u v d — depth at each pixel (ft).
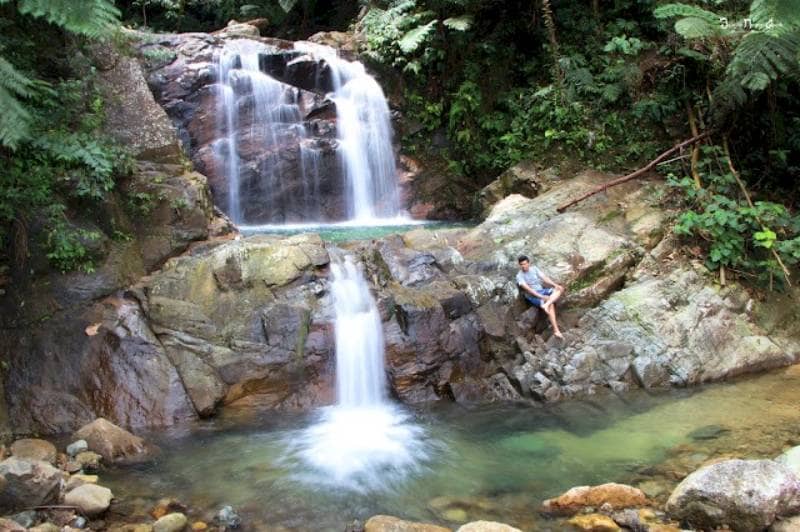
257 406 20.58
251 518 14.21
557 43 37.96
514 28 39.86
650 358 22.99
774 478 13.43
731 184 30.78
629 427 19.29
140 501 14.82
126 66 27.68
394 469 16.76
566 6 39.04
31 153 21.50
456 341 22.41
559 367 22.59
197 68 33.78
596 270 25.85
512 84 39.55
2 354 19.26
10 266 20.39
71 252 20.88
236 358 20.63
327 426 19.62
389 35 38.96
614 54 36.94
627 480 15.83
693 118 33.83
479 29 39.99
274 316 21.43
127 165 23.97
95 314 20.61
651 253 27.02
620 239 26.99
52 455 16.43
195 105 33.37
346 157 36.63
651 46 36.81
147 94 27.43
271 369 20.86
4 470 13.46
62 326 20.13
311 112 36.14
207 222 26.05
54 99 23.77
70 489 14.73
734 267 26.71
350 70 38.75
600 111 35.47
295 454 17.62
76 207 22.13
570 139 35.09
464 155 39.50
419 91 40.11
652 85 35.86
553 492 15.37
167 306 21.21
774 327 25.63
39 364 19.36
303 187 35.55
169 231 24.41
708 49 34.50
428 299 22.54
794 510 13.25
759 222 27.17
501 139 37.29
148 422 19.15
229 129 34.06
